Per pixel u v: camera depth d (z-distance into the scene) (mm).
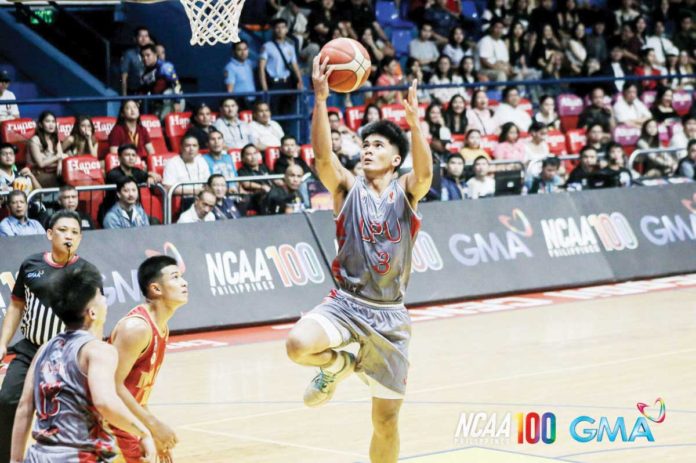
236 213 12633
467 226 13500
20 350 5973
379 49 16891
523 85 16625
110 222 11758
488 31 17484
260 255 12180
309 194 13352
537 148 15227
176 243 11773
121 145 12531
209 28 8328
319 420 7926
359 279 5734
